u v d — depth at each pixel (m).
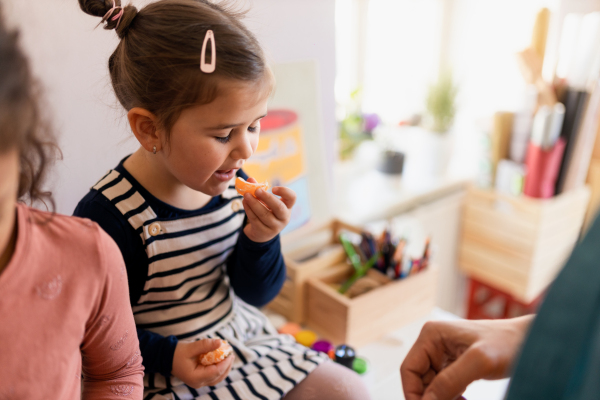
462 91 1.90
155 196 0.71
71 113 0.80
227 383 0.73
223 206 0.78
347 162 1.87
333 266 1.25
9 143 0.39
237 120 0.60
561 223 1.67
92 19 0.79
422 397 0.57
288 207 0.73
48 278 0.47
